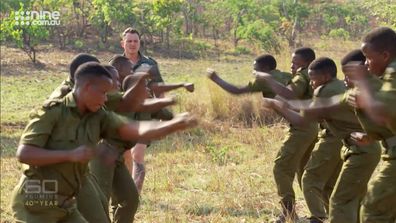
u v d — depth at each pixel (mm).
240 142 12055
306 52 6598
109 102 5352
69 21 32562
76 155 4117
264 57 6902
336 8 40125
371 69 4762
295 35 34969
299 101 5781
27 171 4391
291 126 6809
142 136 4355
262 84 6699
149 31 32875
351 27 39312
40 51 30047
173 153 11133
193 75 23500
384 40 4652
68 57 29250
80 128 4336
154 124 4355
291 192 6891
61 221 4578
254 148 11250
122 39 7168
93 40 32906
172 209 7707
